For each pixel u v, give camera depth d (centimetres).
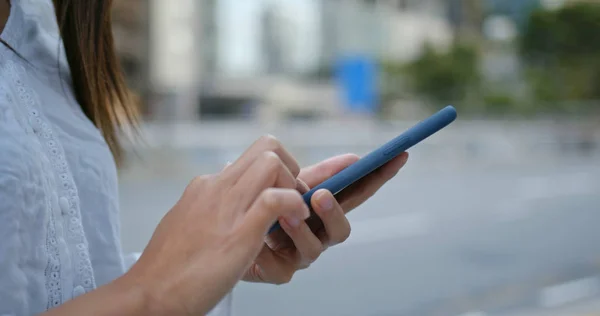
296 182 75
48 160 71
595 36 3850
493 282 596
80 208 77
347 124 2219
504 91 3678
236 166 67
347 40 4081
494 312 504
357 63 2164
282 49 3891
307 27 3988
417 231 837
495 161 2075
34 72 81
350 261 666
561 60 3916
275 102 3788
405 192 1241
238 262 61
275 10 3825
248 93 3725
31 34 82
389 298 540
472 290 568
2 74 74
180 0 2911
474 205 1078
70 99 88
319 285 575
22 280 62
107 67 106
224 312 104
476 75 3756
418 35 4381
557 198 1182
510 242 780
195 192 66
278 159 66
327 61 4041
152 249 63
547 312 498
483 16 4303
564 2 3922
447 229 853
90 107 100
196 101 2978
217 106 3584
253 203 63
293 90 3888
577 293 557
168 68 2853
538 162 2064
